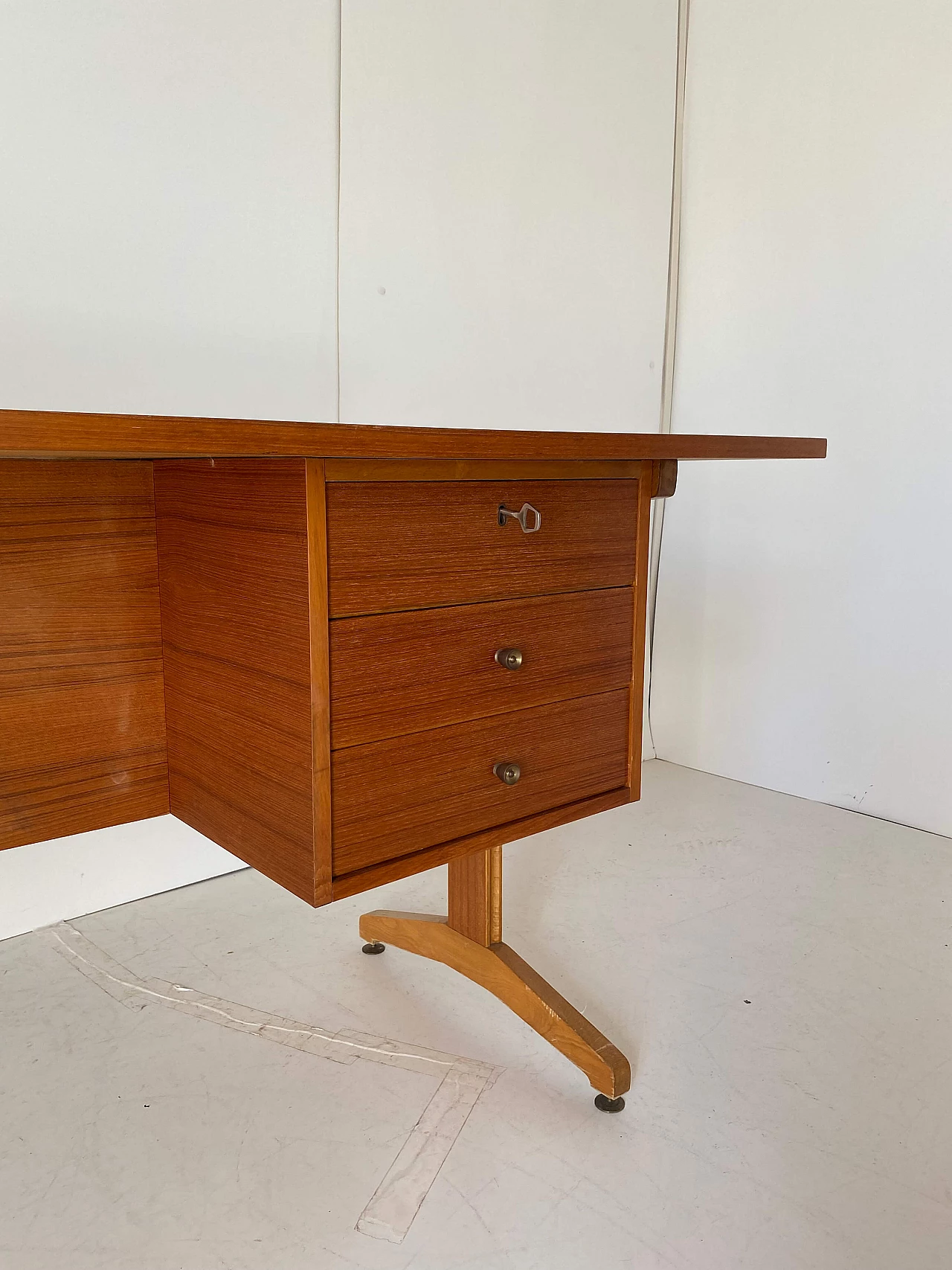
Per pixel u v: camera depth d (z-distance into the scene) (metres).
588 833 2.18
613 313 2.41
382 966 1.57
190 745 1.15
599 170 2.31
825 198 2.24
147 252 1.65
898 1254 1.00
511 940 1.66
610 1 2.27
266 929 1.69
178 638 1.13
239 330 1.78
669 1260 0.99
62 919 1.71
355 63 1.85
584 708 1.17
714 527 2.55
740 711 2.55
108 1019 1.41
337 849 0.96
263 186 1.77
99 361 1.63
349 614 0.92
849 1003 1.48
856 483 2.26
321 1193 1.08
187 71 1.65
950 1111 1.23
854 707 2.32
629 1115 1.22
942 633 2.15
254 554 0.96
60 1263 0.98
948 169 2.04
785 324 2.35
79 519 1.10
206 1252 1.00
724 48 2.39
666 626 2.70
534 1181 1.10
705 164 2.47
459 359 2.12
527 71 2.13
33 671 1.09
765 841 2.14
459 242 2.07
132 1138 1.17
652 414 2.56
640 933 1.70
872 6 2.12
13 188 1.51
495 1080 1.28
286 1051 1.34
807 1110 1.23
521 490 1.05
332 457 0.88
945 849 2.11
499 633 1.06
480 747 1.06
